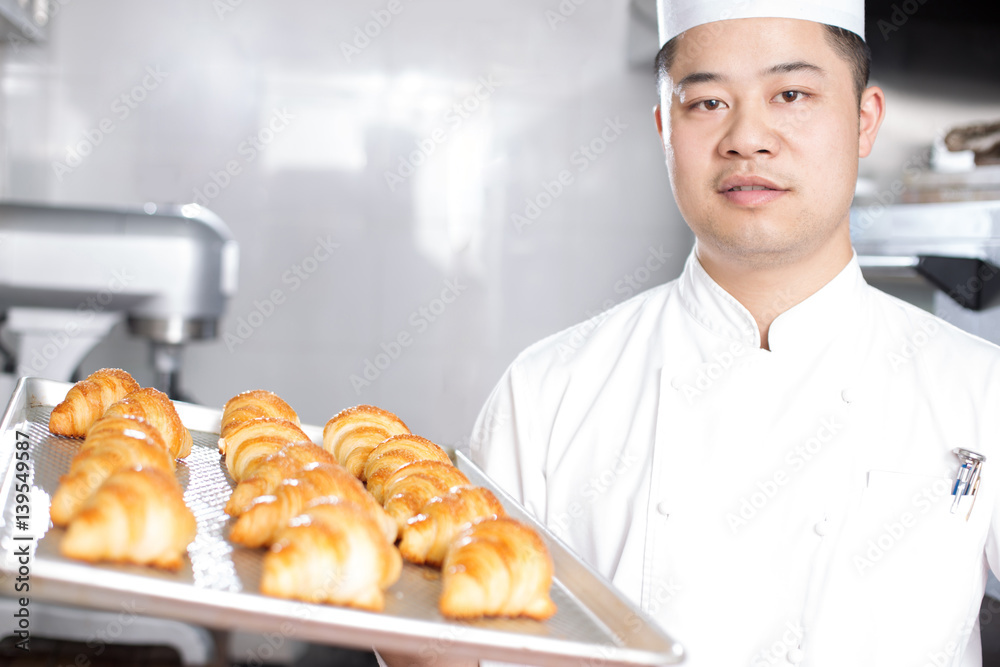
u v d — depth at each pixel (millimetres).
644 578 791
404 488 615
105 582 416
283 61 2406
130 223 1627
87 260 1585
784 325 801
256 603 423
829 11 715
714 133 736
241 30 2383
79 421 705
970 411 772
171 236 1634
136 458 537
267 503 526
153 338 1653
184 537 482
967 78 1569
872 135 839
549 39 2477
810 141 713
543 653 433
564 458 878
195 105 2381
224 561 505
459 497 573
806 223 729
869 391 791
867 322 822
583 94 2496
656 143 2523
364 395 2490
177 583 423
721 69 721
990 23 1522
